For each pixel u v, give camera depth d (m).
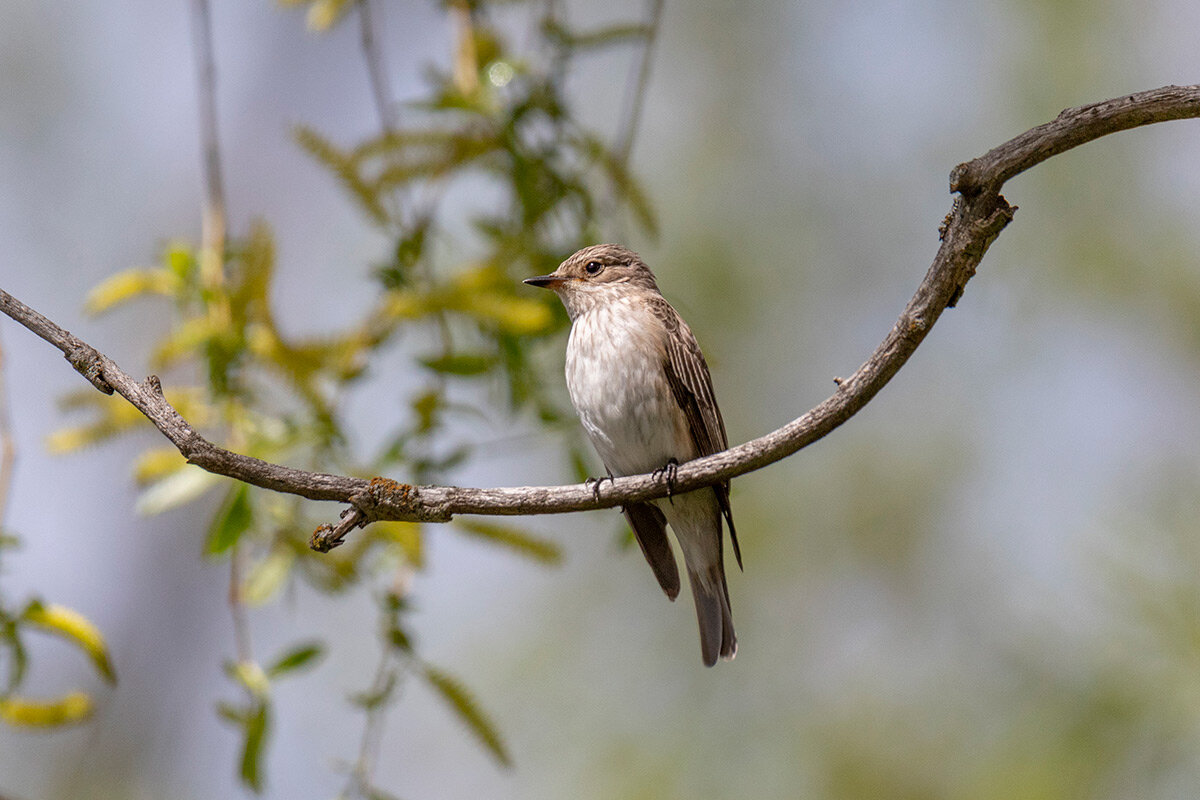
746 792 12.26
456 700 7.96
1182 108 5.30
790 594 13.32
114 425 8.20
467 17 9.61
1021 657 12.08
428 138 8.82
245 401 8.41
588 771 12.46
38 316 6.15
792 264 14.20
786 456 6.31
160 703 14.25
